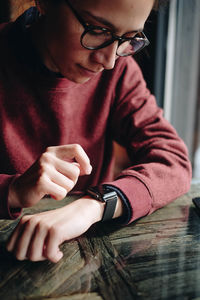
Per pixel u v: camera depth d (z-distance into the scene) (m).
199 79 2.94
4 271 0.62
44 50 0.95
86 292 0.56
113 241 0.72
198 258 0.66
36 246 0.65
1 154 1.08
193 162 2.50
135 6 0.68
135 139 1.14
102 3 0.68
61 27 0.77
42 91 1.03
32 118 1.07
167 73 1.50
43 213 0.73
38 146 1.12
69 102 1.08
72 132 1.14
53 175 0.75
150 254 0.67
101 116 1.17
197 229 0.77
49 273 0.61
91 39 0.74
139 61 1.48
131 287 0.57
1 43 1.01
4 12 1.12
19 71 1.01
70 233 0.69
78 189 1.25
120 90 1.18
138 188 0.84
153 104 1.19
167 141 1.06
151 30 1.41
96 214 0.78
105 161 1.31
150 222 0.81
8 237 0.73
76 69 0.83
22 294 0.56
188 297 0.55
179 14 1.44
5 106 1.05
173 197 0.89
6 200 0.76
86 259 0.65
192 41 1.54
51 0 0.78
